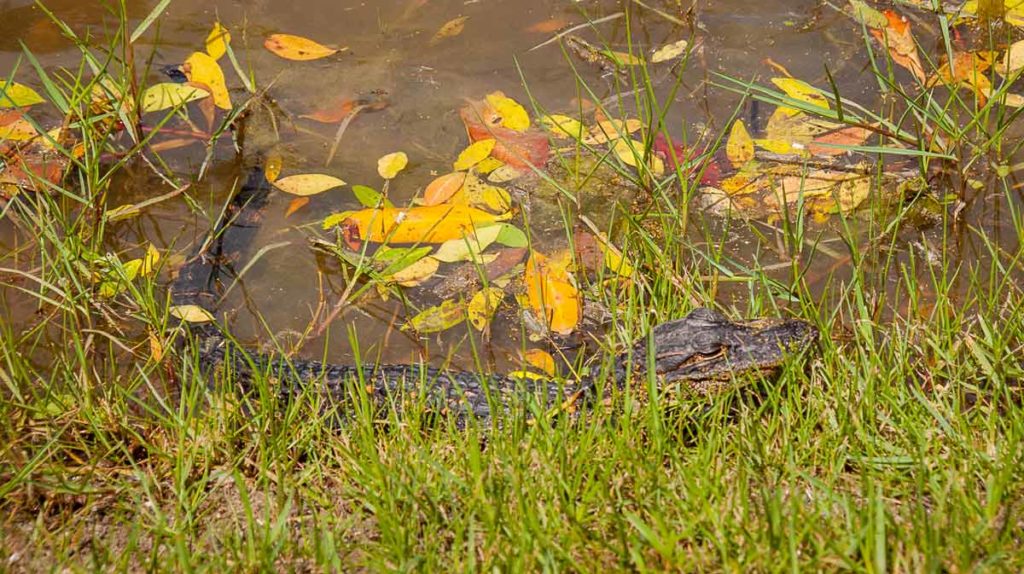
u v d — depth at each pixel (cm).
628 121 798
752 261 695
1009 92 798
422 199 747
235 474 492
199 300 690
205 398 612
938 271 681
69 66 849
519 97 830
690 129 794
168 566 466
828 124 788
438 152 791
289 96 843
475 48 884
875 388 564
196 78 824
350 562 477
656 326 623
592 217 735
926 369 594
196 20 913
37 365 638
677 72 846
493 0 935
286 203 761
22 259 712
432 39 895
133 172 781
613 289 645
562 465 499
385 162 770
